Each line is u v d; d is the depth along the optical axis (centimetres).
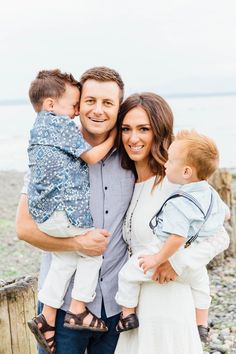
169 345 344
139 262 340
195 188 338
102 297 365
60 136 350
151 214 354
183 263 337
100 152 353
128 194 366
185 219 328
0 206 1578
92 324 356
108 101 351
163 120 353
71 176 349
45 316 362
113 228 363
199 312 369
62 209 345
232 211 956
